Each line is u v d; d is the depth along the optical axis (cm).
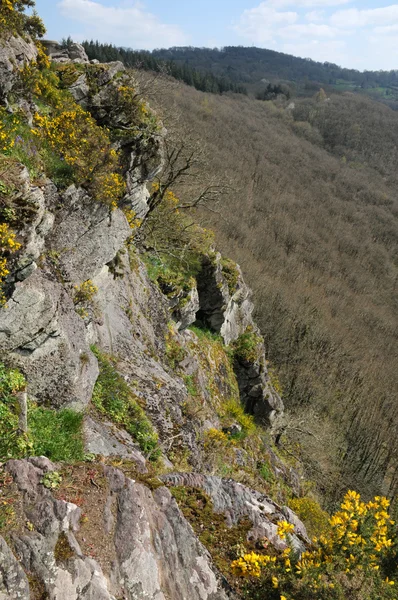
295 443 3403
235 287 2614
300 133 14400
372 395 4903
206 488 786
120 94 1360
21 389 800
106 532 588
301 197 9875
